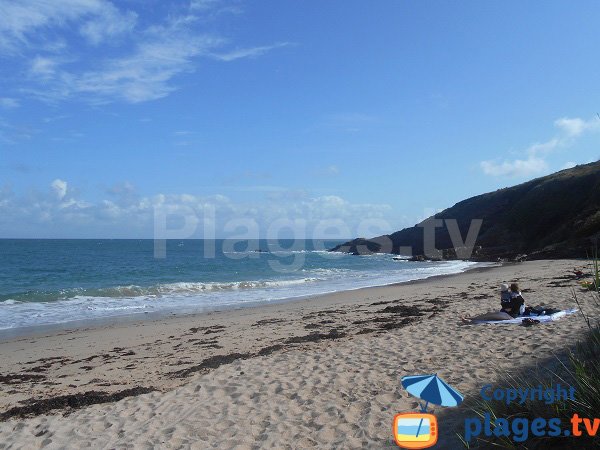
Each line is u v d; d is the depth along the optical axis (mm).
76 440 5926
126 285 30344
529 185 60281
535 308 11203
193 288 26562
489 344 8523
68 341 13414
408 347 9062
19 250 78688
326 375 7723
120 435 5984
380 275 35250
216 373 8312
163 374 9148
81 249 83375
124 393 7820
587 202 45281
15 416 7168
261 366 8555
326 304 19094
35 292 24844
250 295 23922
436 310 14148
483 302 14914
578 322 9383
